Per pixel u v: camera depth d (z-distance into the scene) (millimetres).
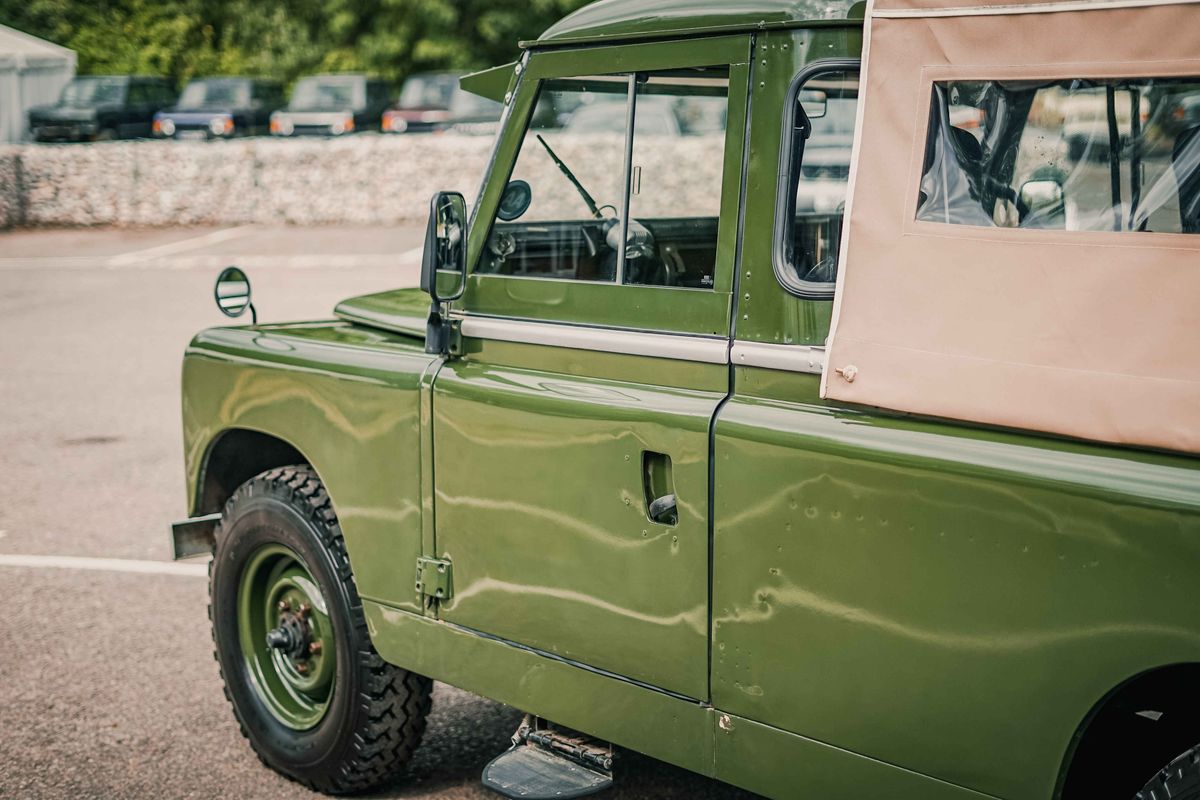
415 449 3396
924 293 2445
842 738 2600
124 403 9820
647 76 2992
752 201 2736
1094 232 2268
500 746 4281
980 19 2379
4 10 38312
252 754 4297
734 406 2734
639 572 2904
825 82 2686
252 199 22125
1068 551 2236
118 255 19078
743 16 2740
